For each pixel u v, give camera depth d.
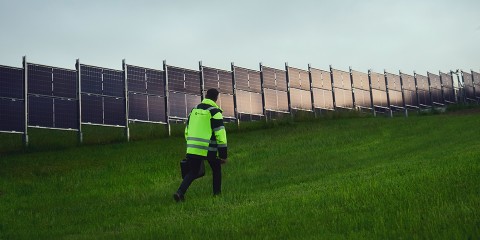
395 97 40.41
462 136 17.98
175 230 7.00
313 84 33.47
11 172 15.73
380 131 21.56
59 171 15.92
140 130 26.95
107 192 12.73
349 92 36.22
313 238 5.77
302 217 6.96
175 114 25.61
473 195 6.81
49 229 8.63
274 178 12.79
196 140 10.17
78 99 22.45
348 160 15.01
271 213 7.46
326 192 8.73
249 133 24.78
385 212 6.60
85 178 14.72
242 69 29.19
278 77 31.23
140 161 17.08
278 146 19.03
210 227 6.96
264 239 5.99
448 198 6.89
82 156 18.69
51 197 12.29
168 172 15.12
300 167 14.35
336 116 30.64
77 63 22.70
